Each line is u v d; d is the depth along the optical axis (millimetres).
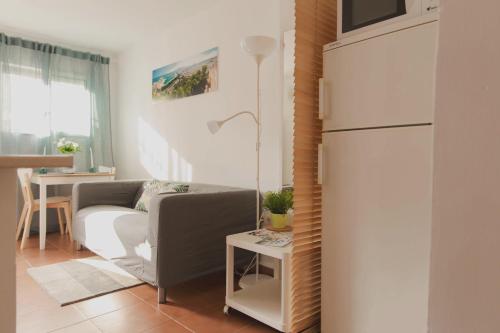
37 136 4113
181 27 3719
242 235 2090
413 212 1323
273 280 2305
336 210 1578
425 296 1293
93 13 3541
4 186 813
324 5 1765
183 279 2195
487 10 405
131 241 2408
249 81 2969
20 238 3824
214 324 1890
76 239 3277
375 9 1456
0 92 3855
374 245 1441
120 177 4805
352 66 1508
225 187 2934
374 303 1443
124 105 4719
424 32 1292
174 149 3814
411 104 1327
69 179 3596
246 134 2996
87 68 4531
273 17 2781
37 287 2371
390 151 1390
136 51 4453
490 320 401
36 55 4117
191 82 3564
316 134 1758
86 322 1891
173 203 2137
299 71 1646
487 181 405
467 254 421
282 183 2686
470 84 419
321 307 1657
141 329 1823
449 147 438
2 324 812
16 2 3307
